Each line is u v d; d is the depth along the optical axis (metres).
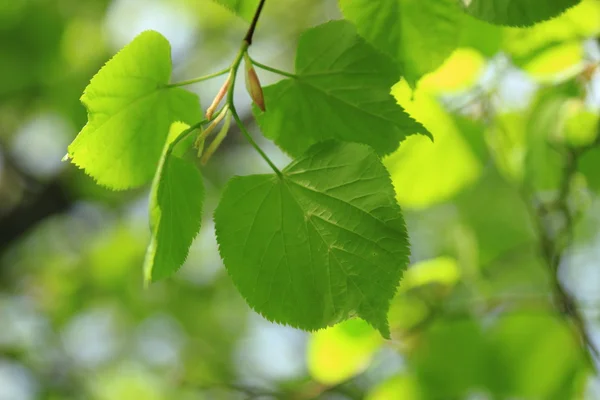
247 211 0.76
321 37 0.77
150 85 0.77
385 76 0.77
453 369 1.04
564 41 0.91
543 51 0.91
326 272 0.76
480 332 1.04
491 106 0.95
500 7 0.77
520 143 0.98
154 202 0.75
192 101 0.78
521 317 1.02
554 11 0.76
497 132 0.97
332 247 0.76
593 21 0.91
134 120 0.77
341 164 0.76
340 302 0.76
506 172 1.00
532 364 1.02
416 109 0.94
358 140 0.78
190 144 0.76
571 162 0.92
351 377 1.17
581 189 0.97
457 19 0.78
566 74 0.92
